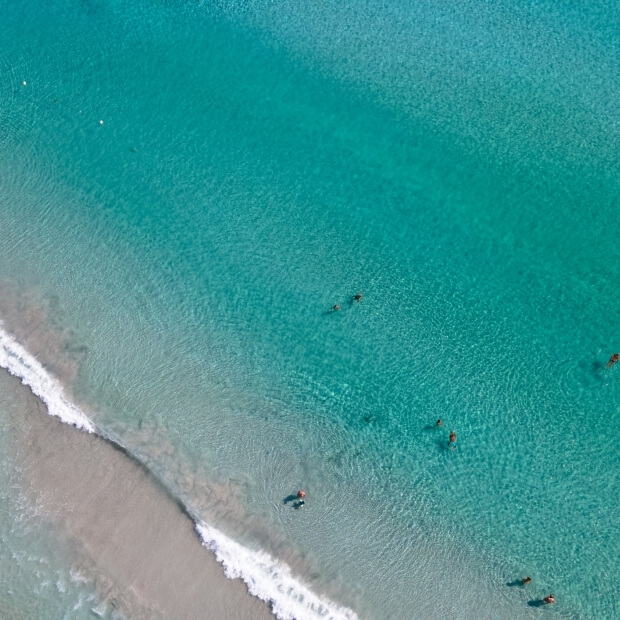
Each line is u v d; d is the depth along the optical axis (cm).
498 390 2827
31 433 2645
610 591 2405
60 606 2312
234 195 3391
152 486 2545
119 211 3328
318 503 2558
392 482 2617
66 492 2525
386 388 2839
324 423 2742
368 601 2383
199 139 3588
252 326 2991
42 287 3058
